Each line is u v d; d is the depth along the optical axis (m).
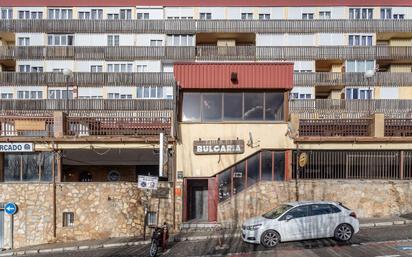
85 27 33.72
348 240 13.55
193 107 18.45
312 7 34.44
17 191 16.97
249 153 17.91
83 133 18.05
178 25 33.66
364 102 32.56
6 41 35.78
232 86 18.28
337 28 33.59
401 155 18.19
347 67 33.47
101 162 23.64
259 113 18.52
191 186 18.36
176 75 18.27
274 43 33.72
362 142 17.92
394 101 32.62
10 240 16.73
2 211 16.92
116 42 34.06
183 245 14.38
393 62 34.53
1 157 17.94
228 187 17.89
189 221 17.67
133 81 33.12
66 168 24.80
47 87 33.31
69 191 16.95
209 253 13.07
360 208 17.58
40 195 16.94
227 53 33.41
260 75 18.36
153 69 33.47
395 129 18.44
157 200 17.30
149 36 33.88
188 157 17.83
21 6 34.22
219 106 18.50
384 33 33.81
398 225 16.05
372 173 18.22
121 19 33.84
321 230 13.47
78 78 33.12
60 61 33.59
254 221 13.73
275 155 18.19
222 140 17.88
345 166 18.25
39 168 17.86
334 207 13.77
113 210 16.89
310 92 33.25
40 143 17.48
